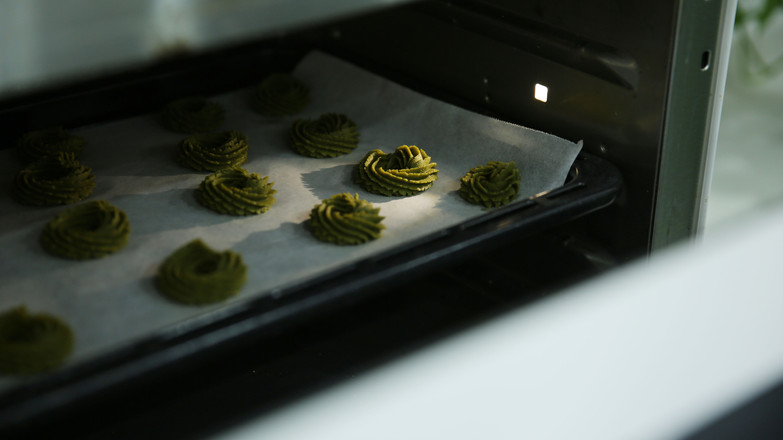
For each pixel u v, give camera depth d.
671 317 0.29
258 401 0.73
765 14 1.40
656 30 0.71
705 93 0.73
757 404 0.29
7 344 0.63
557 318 0.29
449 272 0.80
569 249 0.80
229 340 0.63
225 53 0.93
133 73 0.89
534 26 0.77
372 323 0.77
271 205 0.77
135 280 0.70
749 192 1.19
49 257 0.72
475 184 0.76
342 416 0.26
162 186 0.79
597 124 0.76
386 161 0.80
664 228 0.76
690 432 0.27
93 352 0.65
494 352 0.28
